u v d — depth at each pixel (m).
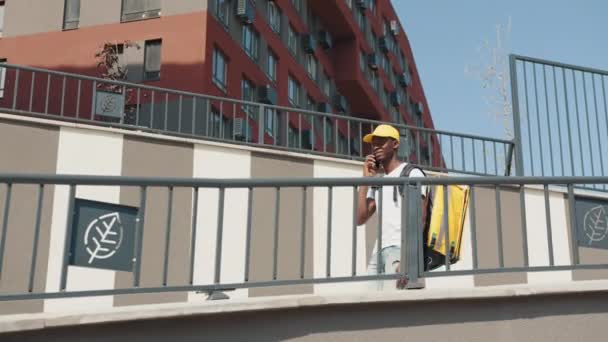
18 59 28.11
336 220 10.88
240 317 4.98
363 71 46.34
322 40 41.97
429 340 5.21
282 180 5.47
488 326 5.33
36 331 4.57
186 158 10.41
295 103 37.50
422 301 5.23
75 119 10.43
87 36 27.58
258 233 10.35
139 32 27.16
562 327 5.46
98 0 27.89
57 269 9.30
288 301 5.01
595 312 5.56
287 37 36.88
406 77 56.09
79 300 9.27
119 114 10.94
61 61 27.48
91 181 5.09
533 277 11.27
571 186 5.97
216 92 27.16
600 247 6.05
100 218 5.20
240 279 10.06
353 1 45.84
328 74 43.44
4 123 9.64
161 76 26.34
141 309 4.74
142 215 5.20
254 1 32.69
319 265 10.49
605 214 6.16
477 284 11.01
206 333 4.90
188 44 26.47
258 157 10.80
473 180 5.77
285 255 10.38
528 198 11.66
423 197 5.82
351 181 5.59
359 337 5.11
